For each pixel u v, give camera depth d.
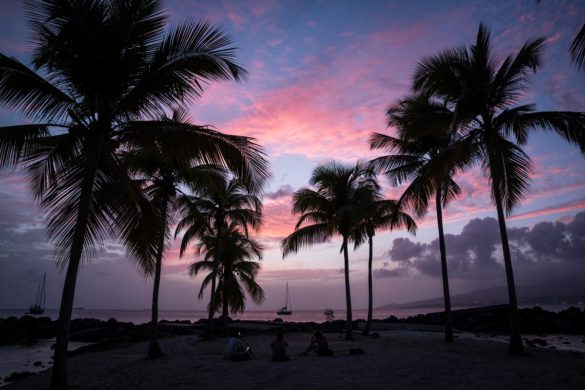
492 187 14.27
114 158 9.14
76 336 36.47
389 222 22.30
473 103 14.05
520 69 13.85
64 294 7.87
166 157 9.79
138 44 8.77
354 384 9.46
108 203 8.77
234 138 8.85
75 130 8.71
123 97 9.22
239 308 29.88
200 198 19.94
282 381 10.00
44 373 13.01
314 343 14.94
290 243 21.08
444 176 13.60
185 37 8.80
